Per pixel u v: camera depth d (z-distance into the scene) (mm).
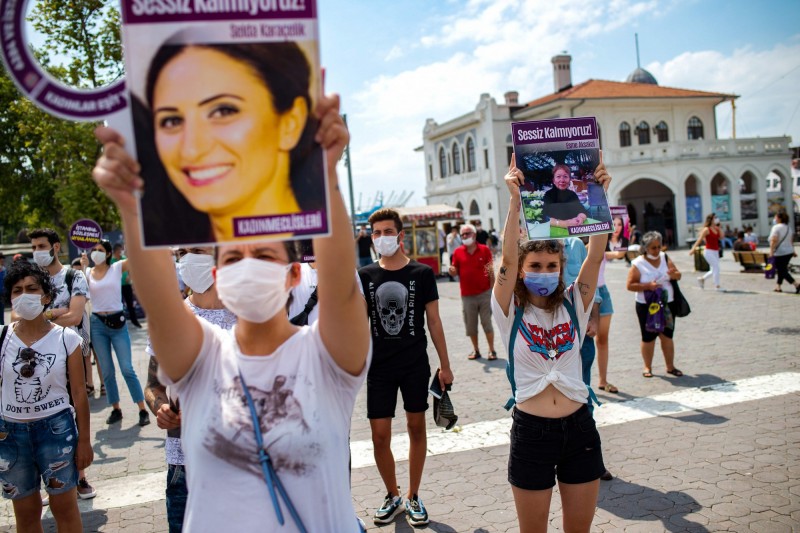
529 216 3123
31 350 3512
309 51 1608
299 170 1620
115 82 1555
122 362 6723
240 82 1588
